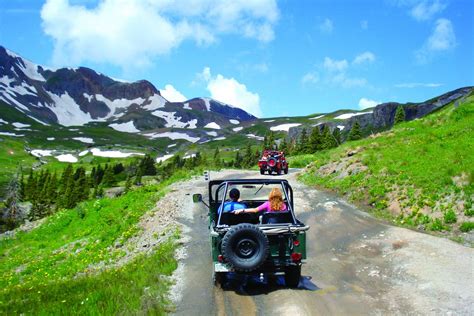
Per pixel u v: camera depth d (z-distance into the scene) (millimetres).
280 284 9977
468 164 18719
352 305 8461
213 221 11102
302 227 9109
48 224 31000
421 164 21203
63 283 12539
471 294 8695
